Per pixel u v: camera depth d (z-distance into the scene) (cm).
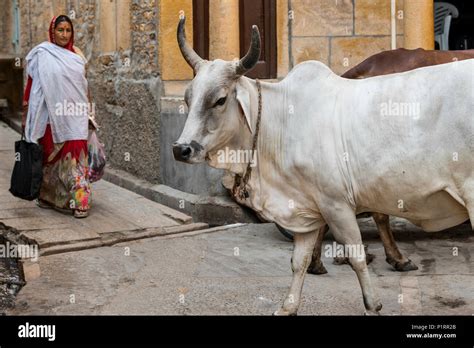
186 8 857
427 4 823
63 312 541
